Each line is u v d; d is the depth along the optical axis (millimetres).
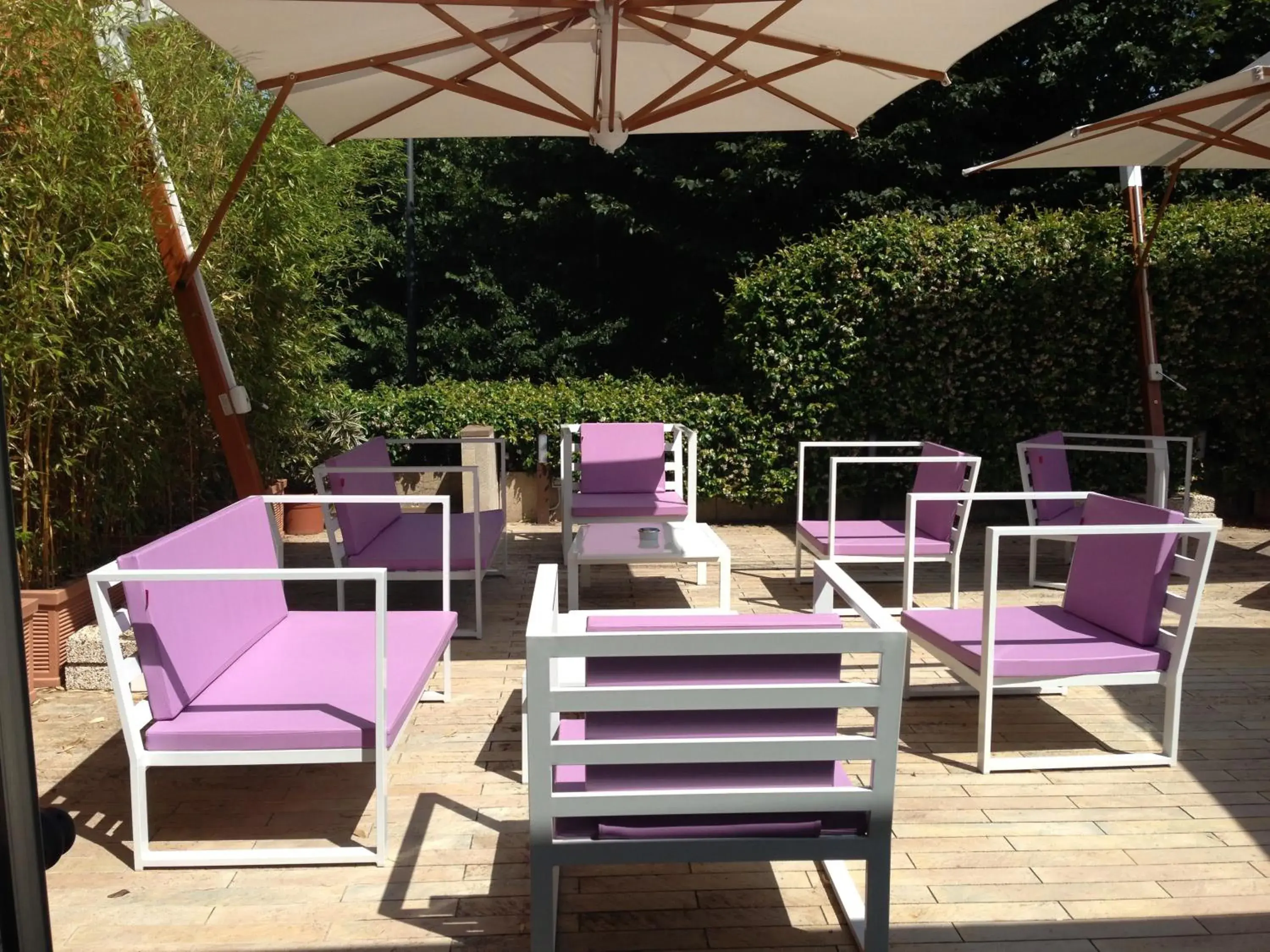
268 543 3346
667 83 3932
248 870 2498
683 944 2182
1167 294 6934
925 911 2303
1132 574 3221
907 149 10750
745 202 11234
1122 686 3914
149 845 2605
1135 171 6590
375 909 2312
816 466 7262
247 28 2922
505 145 12375
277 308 5742
